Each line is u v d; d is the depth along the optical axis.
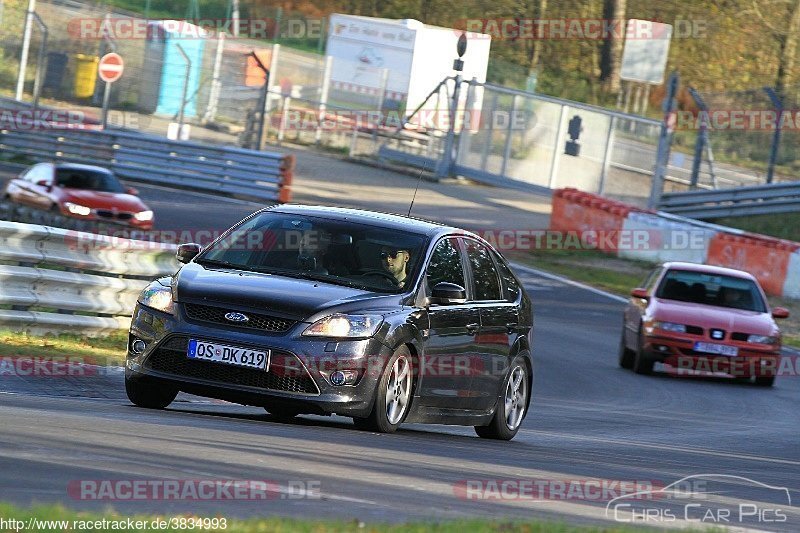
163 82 133.25
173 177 108.31
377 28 139.12
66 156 110.75
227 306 30.14
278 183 105.50
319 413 30.03
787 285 90.81
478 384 34.38
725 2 179.00
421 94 137.38
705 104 115.12
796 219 112.88
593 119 126.81
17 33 138.25
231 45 141.25
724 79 178.88
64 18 143.38
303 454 25.33
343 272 32.00
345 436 29.42
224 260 32.59
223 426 28.67
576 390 52.38
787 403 54.12
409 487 22.94
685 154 139.25
